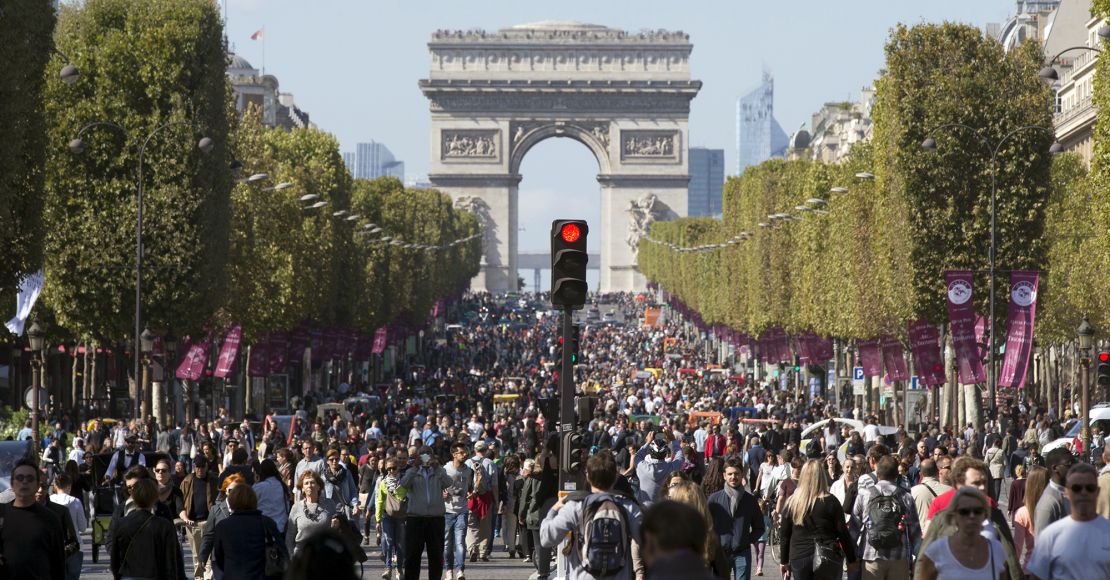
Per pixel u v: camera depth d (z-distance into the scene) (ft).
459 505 188.75
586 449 160.15
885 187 390.42
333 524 130.31
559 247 152.56
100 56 362.94
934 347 378.73
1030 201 375.45
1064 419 432.66
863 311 446.60
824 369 637.30
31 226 228.84
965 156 375.04
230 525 121.49
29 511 113.19
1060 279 469.57
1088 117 622.13
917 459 229.45
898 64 381.60
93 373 473.67
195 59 368.07
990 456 295.48
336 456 192.85
